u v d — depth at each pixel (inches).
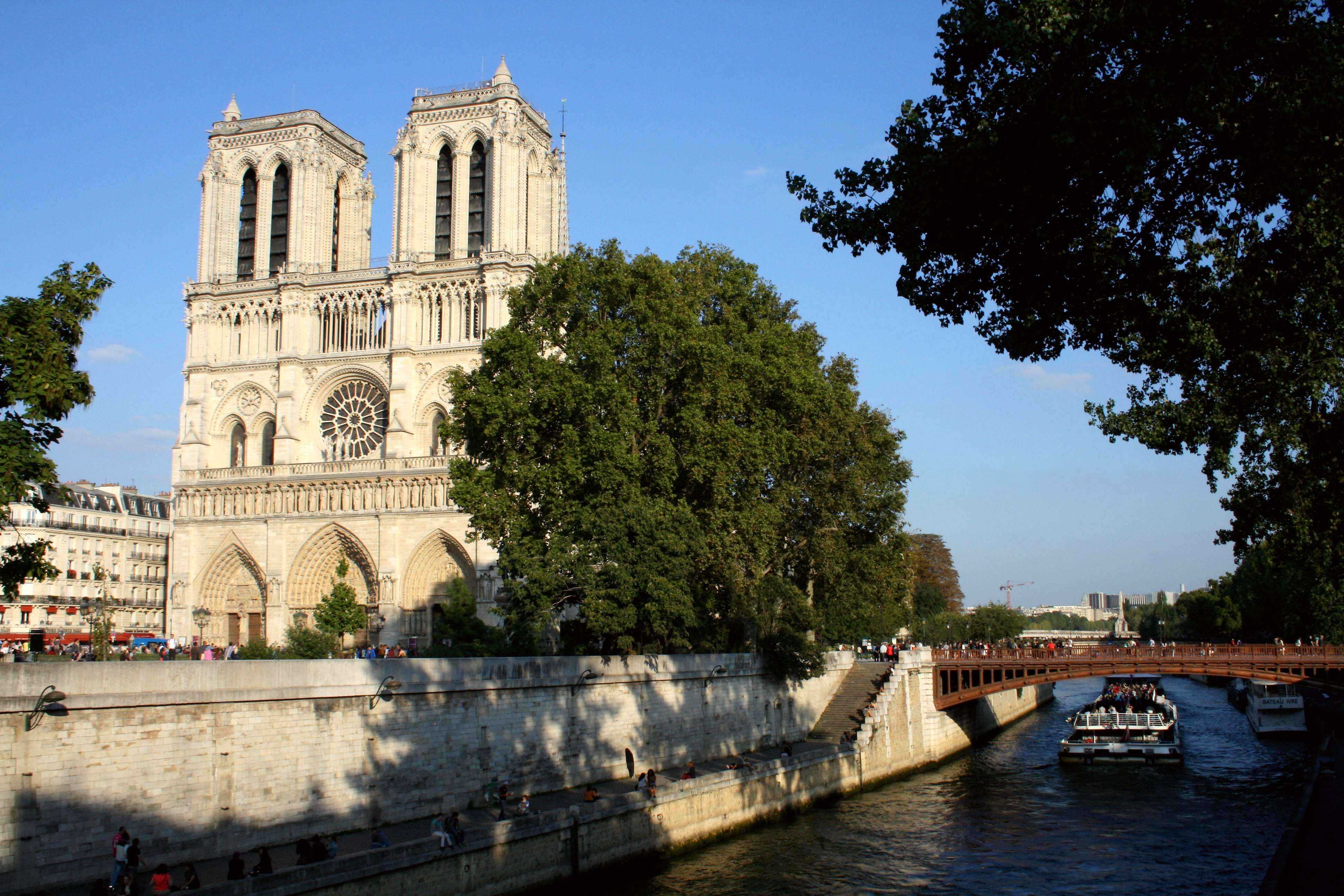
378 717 1851.6
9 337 1517.0
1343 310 1219.9
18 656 2043.6
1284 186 1050.7
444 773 1966.0
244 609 4783.5
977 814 2493.8
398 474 4557.1
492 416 2591.0
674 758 2598.4
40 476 1518.2
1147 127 1008.2
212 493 4820.4
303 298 4931.1
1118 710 3708.2
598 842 1843.0
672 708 2613.2
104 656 2815.0
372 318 4869.6
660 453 2637.8
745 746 2910.9
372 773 1833.2
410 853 1482.5
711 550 2711.6
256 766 1653.5
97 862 1433.3
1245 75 1055.0
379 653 3235.7
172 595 4815.5
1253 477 1817.2
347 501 4635.8
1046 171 1113.4
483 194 4879.4
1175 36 1051.9
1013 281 1216.8
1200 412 1568.7
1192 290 1236.5
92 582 5295.3
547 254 4758.9
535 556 2482.8
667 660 2588.6
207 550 4798.2
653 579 2426.2
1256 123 1052.5
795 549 3292.3
